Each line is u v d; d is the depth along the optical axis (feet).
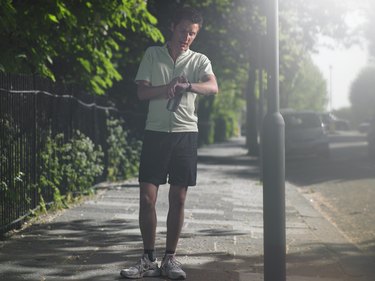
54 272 16.93
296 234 24.75
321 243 22.70
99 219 26.25
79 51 35.29
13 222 22.85
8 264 17.74
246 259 19.33
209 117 133.28
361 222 29.35
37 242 20.98
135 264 16.60
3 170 22.16
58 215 26.99
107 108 44.11
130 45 56.49
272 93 13.38
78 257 18.78
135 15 34.99
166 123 16.14
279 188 13.32
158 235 22.98
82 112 36.22
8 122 22.79
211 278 16.69
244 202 34.65
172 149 16.21
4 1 25.94
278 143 13.29
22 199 24.14
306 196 40.52
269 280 13.38
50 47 31.76
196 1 61.67
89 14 32.86
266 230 13.39
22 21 29.73
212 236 23.30
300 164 70.74
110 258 18.78
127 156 49.80
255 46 69.51
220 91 135.03
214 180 48.55
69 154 32.32
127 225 24.97
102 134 42.80
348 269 18.60
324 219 29.25
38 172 26.91
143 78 16.21
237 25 67.05
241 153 97.91
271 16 13.38
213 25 66.59
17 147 23.81
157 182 16.29
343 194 40.88
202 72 16.39
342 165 67.10
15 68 29.07
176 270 16.34
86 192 34.19
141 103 59.47
